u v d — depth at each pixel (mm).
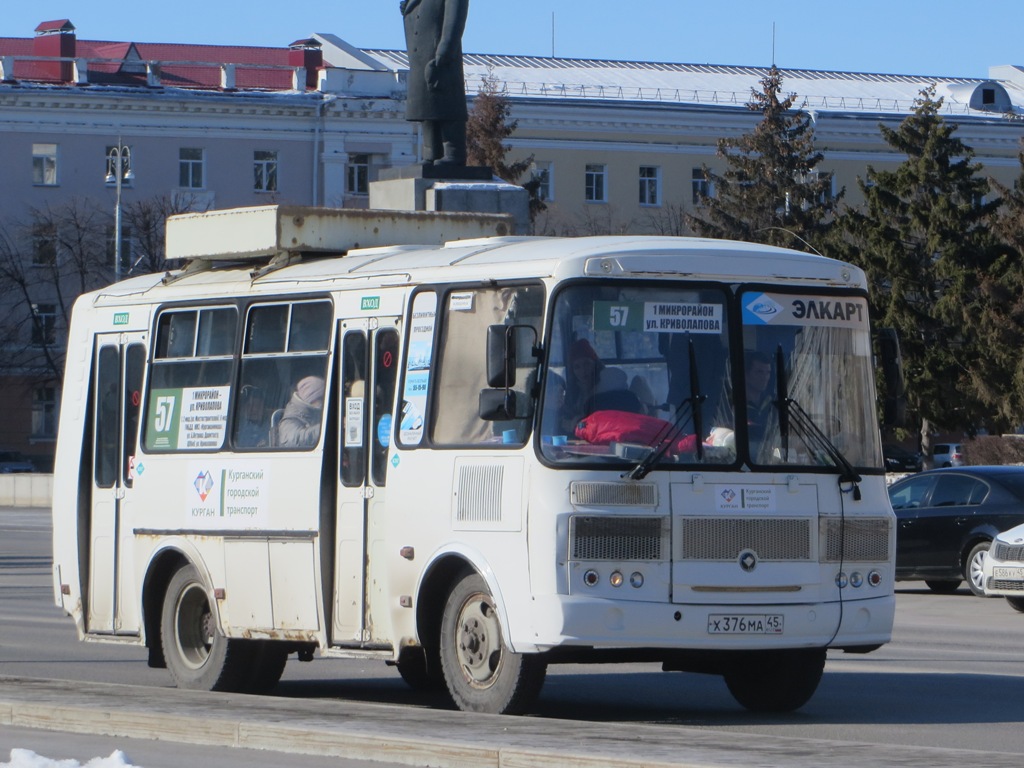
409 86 40812
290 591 20297
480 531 18000
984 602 37188
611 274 17938
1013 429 81750
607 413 17703
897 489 39719
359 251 21594
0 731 17953
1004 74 156875
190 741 17000
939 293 86688
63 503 23812
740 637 17734
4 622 32719
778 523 18062
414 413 19016
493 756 14945
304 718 17109
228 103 119125
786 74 146500
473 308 18578
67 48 123688
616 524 17422
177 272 23406
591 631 17234
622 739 15602
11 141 115375
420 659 21125
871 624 18547
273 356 20969
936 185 88562
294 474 20328
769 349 18453
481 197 40094
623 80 138500
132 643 22641
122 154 117500
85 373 23734
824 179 106125
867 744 15445
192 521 21703
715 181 108375
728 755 14547
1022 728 18641
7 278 113938
